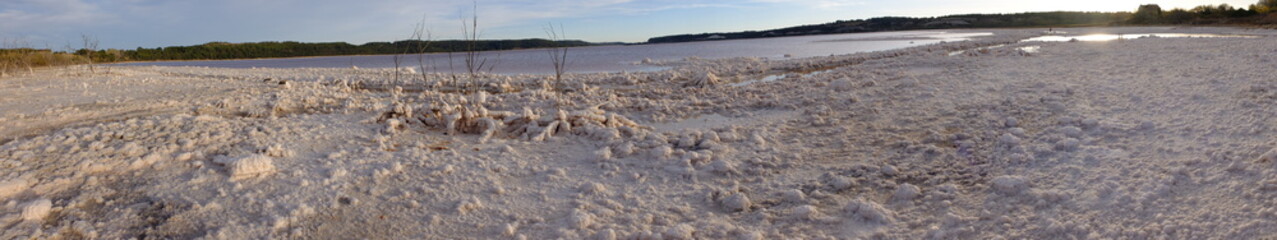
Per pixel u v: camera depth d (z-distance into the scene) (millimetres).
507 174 4559
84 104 8562
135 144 5031
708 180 4434
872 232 3328
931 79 9422
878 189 4117
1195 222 3068
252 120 6758
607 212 3672
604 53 37469
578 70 19656
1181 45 15766
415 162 4793
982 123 5840
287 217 3506
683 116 7305
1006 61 12359
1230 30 35781
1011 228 3248
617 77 13383
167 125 6184
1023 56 13719
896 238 3246
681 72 14945
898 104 7219
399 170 4520
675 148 5500
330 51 75750
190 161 4680
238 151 5082
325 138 5758
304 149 5277
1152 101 6246
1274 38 20062
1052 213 3381
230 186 4059
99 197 3824
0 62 17766
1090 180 3830
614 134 5738
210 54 62750
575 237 3256
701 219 3580
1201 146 4359
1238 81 7254
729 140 5695
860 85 9156
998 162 4473
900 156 4898
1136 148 4469
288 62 48625
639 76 13703
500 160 4977
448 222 3531
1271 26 37594
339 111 7609
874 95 8039
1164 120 5305
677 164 4781
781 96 8547
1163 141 4594
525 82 13109
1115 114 5754
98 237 3240
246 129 6047
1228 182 3551
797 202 3879
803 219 3564
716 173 4586
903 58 15547
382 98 9523
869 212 3541
